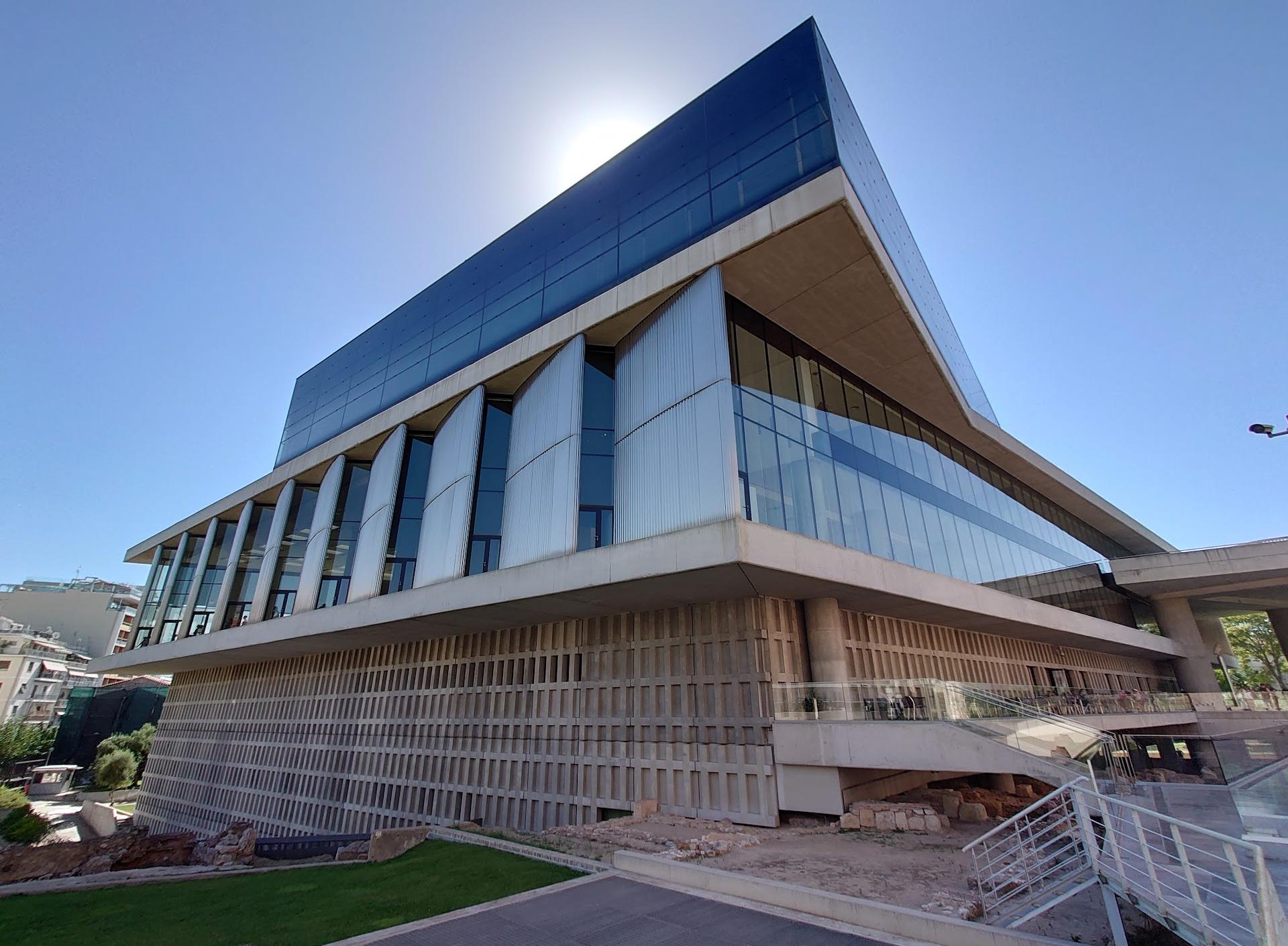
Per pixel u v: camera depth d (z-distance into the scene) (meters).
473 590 19.06
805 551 15.18
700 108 19.97
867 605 19.36
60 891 11.41
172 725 43.22
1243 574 34.91
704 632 17.25
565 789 18.50
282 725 32.19
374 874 11.38
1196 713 29.27
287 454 36.88
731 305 18.48
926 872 9.35
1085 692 22.77
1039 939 6.03
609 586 15.91
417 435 27.25
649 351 18.42
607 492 18.08
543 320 22.22
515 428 22.52
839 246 16.36
